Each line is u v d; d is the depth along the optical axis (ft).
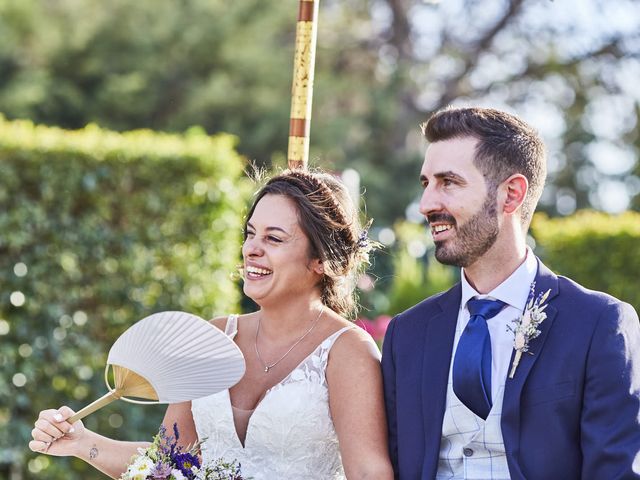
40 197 20.99
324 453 10.87
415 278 30.53
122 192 21.63
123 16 57.72
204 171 22.04
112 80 56.34
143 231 21.80
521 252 10.07
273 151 58.18
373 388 10.69
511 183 9.91
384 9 66.13
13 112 54.19
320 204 11.05
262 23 59.93
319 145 58.70
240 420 11.00
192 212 22.07
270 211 10.95
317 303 11.31
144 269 21.79
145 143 21.81
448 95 64.90
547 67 63.16
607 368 9.39
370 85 63.77
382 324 20.67
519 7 63.21
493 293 10.02
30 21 55.72
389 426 10.57
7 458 20.88
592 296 9.81
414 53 65.67
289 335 11.20
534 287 9.96
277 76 59.11
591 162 68.59
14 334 20.95
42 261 21.03
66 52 56.65
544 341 9.67
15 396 20.97
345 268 11.27
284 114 57.77
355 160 60.59
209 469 10.11
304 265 11.01
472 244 9.88
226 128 57.00
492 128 9.91
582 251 29.76
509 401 9.58
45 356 21.18
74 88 56.39
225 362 10.10
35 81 54.85
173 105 57.77
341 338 11.00
